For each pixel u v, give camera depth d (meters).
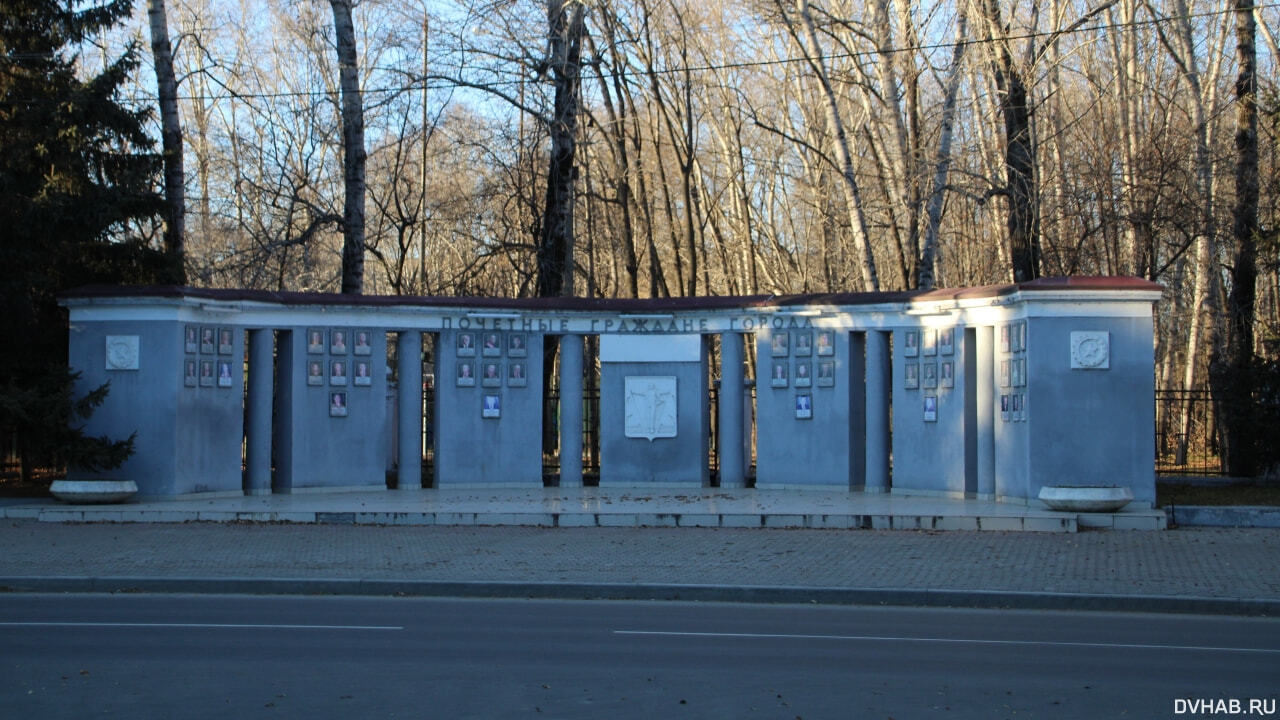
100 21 22.05
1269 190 23.58
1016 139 23.61
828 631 10.76
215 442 19.91
